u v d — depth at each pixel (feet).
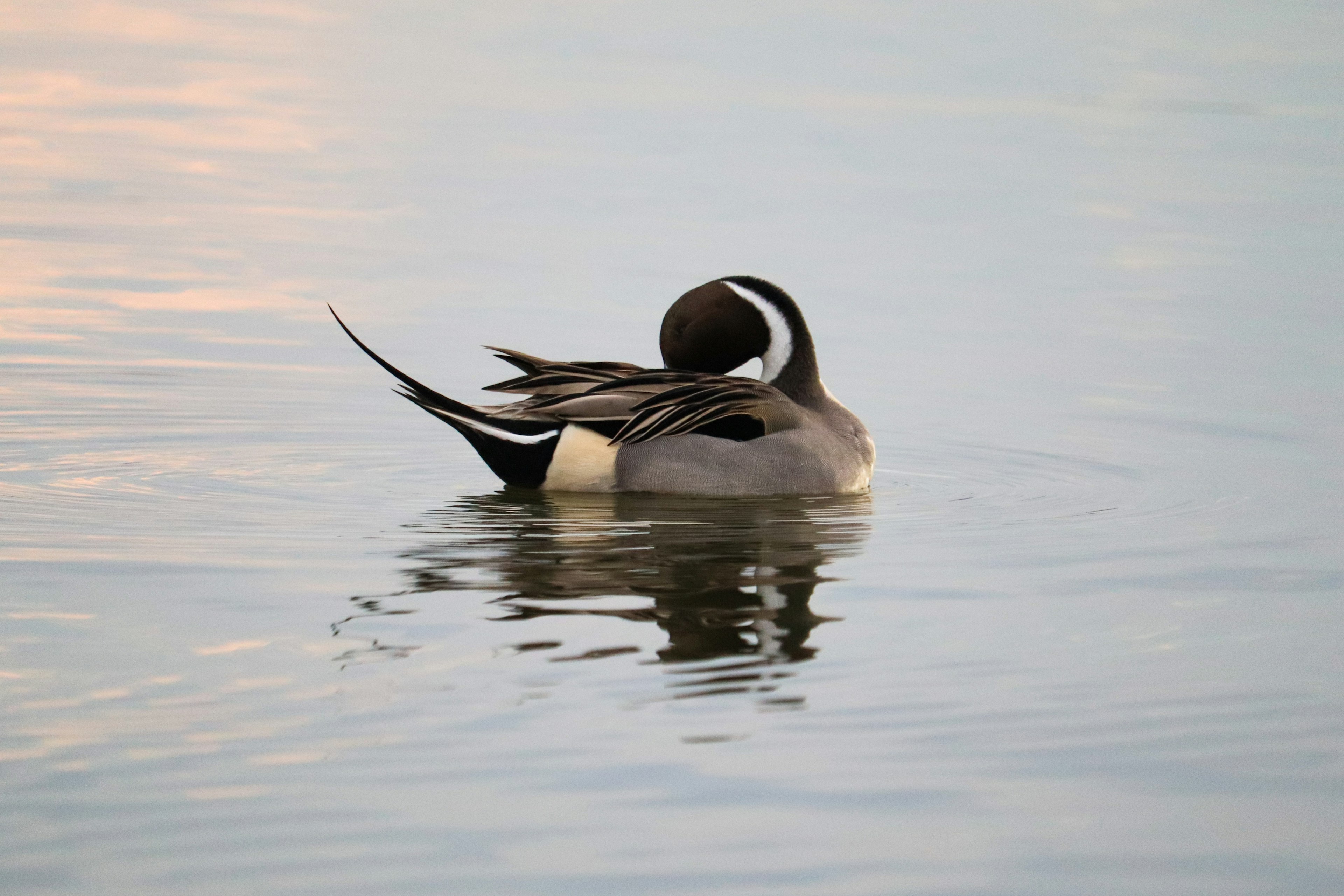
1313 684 30.35
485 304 69.05
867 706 28.63
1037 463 49.75
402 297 69.92
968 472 48.75
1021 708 28.84
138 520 40.32
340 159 100.17
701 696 28.73
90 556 36.83
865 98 124.47
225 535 39.01
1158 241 83.15
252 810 24.14
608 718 27.66
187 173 95.04
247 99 118.73
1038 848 23.89
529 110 117.39
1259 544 40.34
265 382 56.95
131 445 48.67
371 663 29.91
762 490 44.78
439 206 88.58
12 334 62.03
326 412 53.72
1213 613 34.63
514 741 26.63
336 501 43.16
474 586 35.06
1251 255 79.97
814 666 30.60
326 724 27.09
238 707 27.76
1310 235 84.02
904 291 73.46
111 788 24.72
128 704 27.84
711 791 25.17
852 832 24.14
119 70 128.26
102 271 72.79
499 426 44.62
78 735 26.50
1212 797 25.63
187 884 22.15
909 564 38.09
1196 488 46.50
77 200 87.25
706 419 44.88
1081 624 33.71
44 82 122.42
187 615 32.60
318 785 24.95
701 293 48.55
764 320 48.14
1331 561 38.81
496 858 23.04
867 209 89.76
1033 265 78.33
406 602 33.73
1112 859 23.67
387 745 26.35
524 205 89.30
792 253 79.77
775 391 46.52
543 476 44.96
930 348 64.85
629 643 31.40
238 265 74.74
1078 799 25.41
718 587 35.50
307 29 151.33
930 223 86.74
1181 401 57.06
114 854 22.85
